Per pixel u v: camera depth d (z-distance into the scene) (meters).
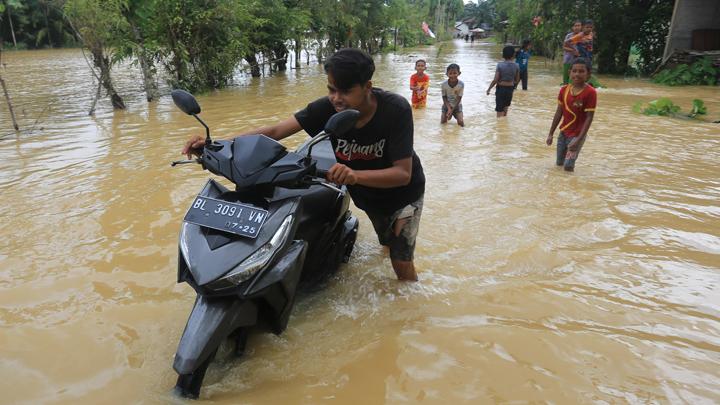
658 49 19.39
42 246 3.95
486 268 3.68
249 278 2.36
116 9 10.97
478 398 2.37
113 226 4.32
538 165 6.30
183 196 5.02
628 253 3.91
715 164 6.36
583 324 2.98
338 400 2.36
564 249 3.98
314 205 3.14
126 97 12.40
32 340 2.80
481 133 8.23
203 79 13.45
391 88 14.07
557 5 20.62
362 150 2.99
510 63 9.41
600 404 2.33
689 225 4.44
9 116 9.74
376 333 2.90
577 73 5.74
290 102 11.16
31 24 46.00
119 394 2.38
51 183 5.43
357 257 3.92
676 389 2.42
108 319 3.00
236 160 2.53
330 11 23.22
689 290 3.37
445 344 2.79
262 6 16.77
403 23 44.22
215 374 2.54
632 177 5.81
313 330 2.93
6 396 2.37
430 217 4.60
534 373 2.55
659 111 10.15
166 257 3.78
